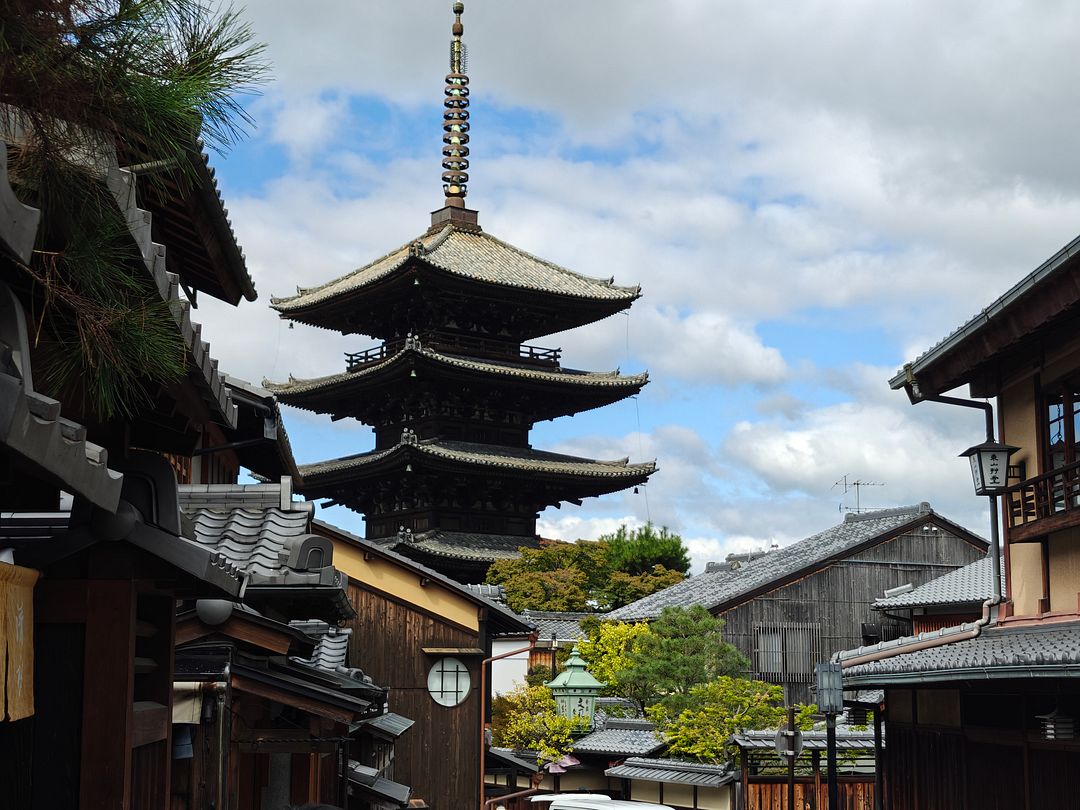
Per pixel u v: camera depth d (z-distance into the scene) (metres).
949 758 17.30
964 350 16.56
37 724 5.56
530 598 53.69
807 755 28.02
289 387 55.53
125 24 3.53
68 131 3.61
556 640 49.53
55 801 5.50
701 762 34.09
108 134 3.69
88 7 3.51
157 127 3.67
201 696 7.68
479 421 54.69
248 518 11.34
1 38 3.29
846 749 27.67
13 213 2.97
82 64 3.53
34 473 3.42
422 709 23.72
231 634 8.66
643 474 54.09
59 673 5.62
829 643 50.78
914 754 18.69
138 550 5.73
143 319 4.05
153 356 4.08
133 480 5.89
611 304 54.03
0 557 4.32
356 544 23.72
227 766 8.13
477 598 24.12
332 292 53.44
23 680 4.30
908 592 45.50
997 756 15.71
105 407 4.52
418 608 23.95
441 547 52.22
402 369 50.84
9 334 3.58
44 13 3.39
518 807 35.12
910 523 52.59
